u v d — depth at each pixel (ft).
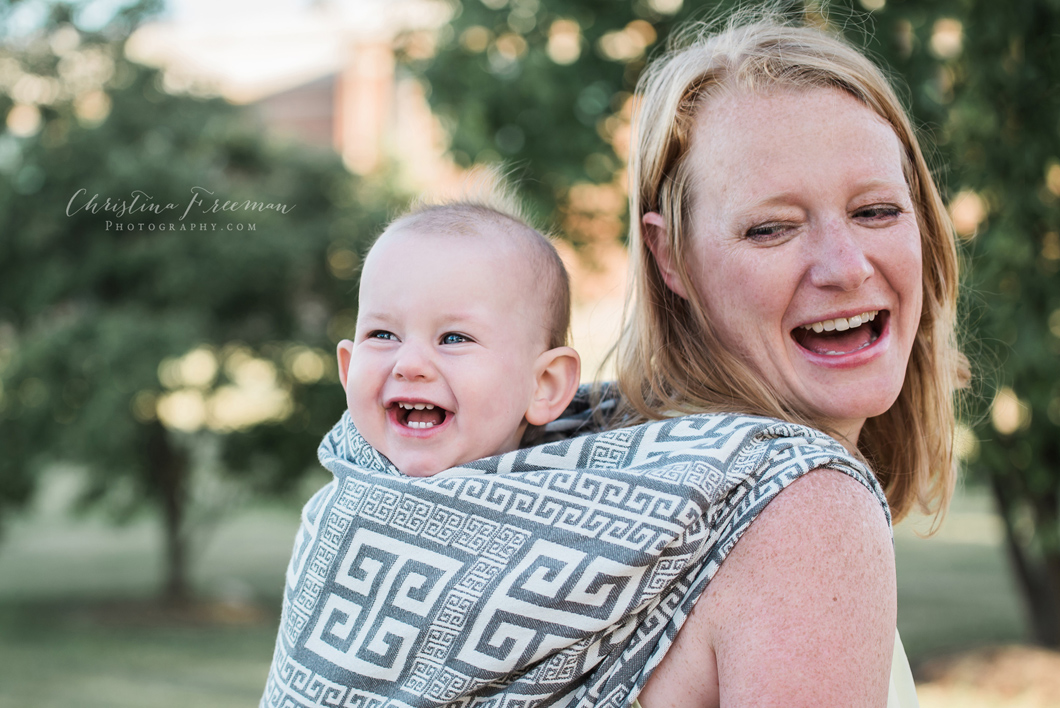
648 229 4.13
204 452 50.52
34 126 44.75
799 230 3.69
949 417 4.43
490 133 22.48
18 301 44.06
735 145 3.75
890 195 3.69
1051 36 16.56
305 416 48.75
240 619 45.37
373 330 4.07
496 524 3.44
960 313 6.68
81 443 40.73
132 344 41.73
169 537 49.47
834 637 3.03
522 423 4.38
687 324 4.07
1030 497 23.24
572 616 3.28
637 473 3.37
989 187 16.84
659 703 3.30
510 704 3.32
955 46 18.34
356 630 3.52
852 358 3.72
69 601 48.47
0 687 31.04
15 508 45.75
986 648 29.22
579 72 22.12
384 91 79.05
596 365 5.47
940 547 56.18
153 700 29.43
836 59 3.81
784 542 3.15
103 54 45.03
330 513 3.74
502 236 4.17
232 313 47.70
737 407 3.80
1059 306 17.39
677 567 3.25
